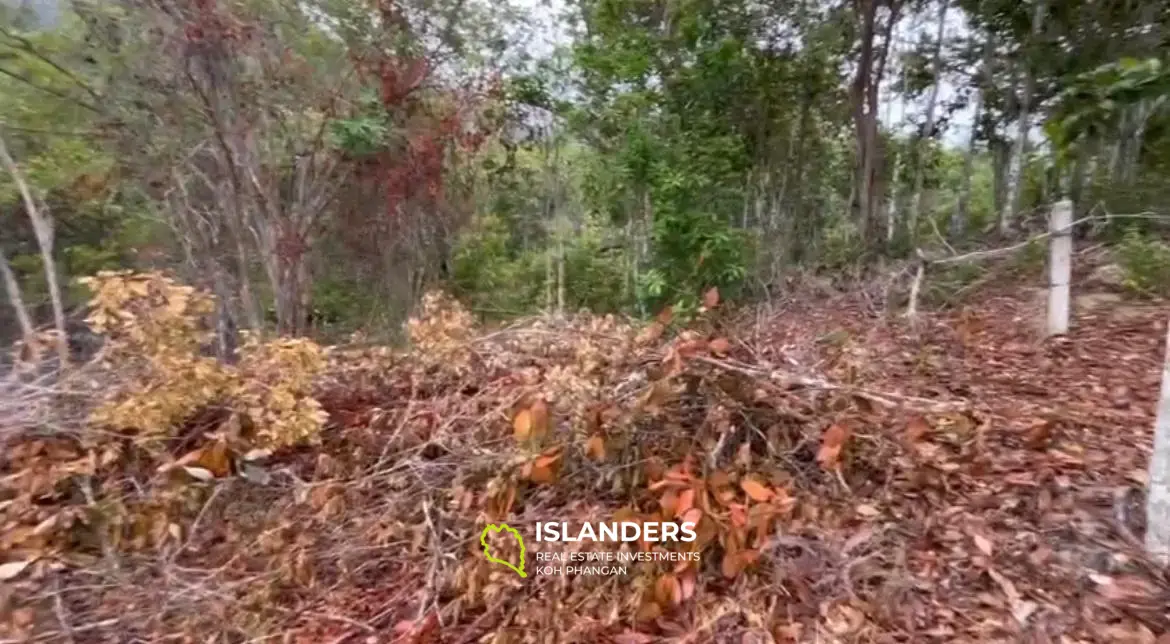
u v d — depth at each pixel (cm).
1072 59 758
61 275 856
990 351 482
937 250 795
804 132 976
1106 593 229
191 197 799
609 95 866
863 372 370
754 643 224
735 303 709
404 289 923
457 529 282
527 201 1153
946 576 246
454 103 887
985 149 1074
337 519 303
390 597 267
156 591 264
